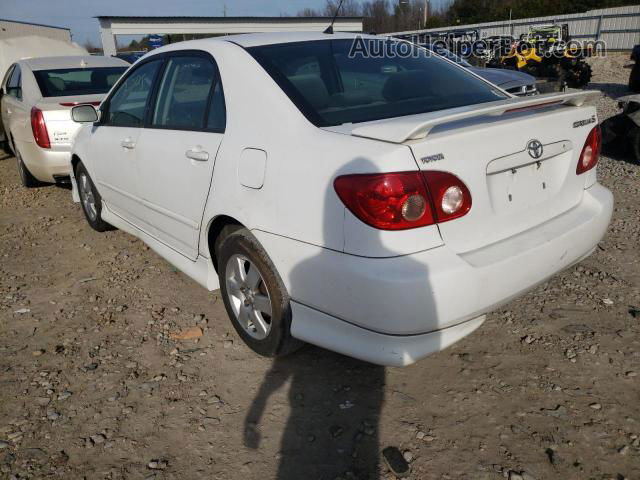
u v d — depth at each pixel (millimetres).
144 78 3744
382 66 3029
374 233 2066
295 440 2354
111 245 4801
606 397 2490
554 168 2570
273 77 2684
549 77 18203
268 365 2887
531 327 3078
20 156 6598
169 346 3123
